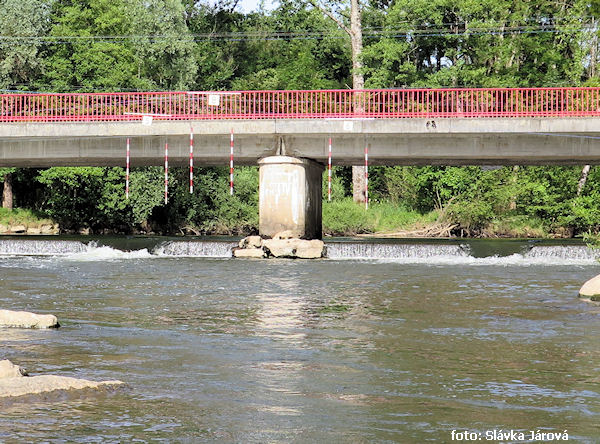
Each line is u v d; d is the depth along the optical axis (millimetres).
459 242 48969
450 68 63219
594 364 13922
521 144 42781
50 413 10586
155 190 62469
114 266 36000
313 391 11969
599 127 41219
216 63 88438
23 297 23938
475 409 11047
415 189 65188
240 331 17469
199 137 44781
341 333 17219
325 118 43188
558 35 64188
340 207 61656
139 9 72000
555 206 59500
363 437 9828
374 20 79688
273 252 41750
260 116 43906
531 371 13352
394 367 13656
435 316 19859
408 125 42406
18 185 75500
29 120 44969
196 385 12273
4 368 11859
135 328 17828
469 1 61969
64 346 15422
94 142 45625
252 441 9656
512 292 25344
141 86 67938
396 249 41875
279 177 44500
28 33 67125
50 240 46312
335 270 33812
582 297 23625
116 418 10453
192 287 26969
